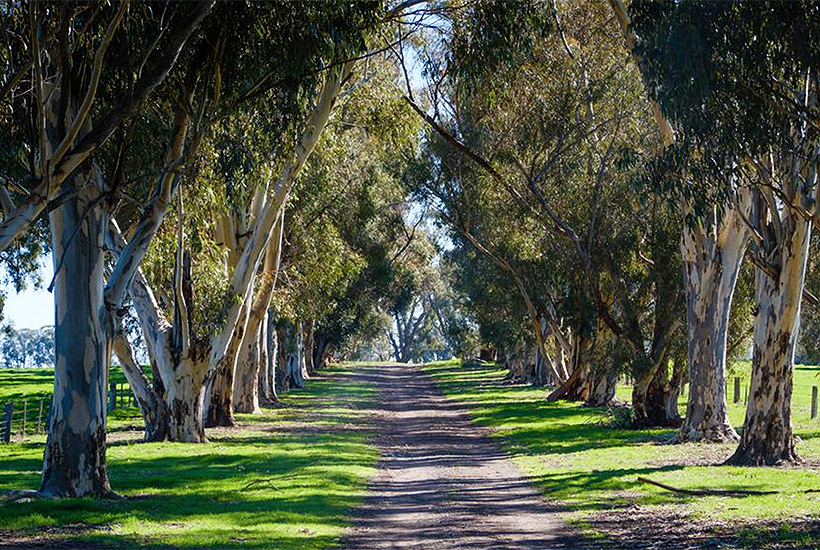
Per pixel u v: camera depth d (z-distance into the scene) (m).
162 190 18.97
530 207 35.31
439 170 44.25
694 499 19.12
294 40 18.30
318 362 107.75
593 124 36.16
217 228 35.75
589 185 36.88
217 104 19.22
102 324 18.44
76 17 17.08
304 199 39.94
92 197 18.12
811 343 41.03
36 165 19.52
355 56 22.84
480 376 99.00
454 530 16.28
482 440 35.97
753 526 15.75
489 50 21.66
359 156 46.25
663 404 38.69
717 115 16.36
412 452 31.39
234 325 32.22
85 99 15.47
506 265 49.47
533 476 24.27
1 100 15.82
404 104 33.34
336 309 70.00
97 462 18.55
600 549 14.22
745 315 37.41
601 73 34.03
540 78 34.19
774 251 24.59
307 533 15.50
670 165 18.19
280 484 21.58
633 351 37.53
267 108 20.78
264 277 42.69
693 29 15.73
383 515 18.08
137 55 17.55
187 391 32.25
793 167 22.27
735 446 30.23
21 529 15.19
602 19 33.81
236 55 18.67
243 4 17.80
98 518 16.16
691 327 31.95
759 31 15.64
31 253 39.06
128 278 18.70
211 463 25.78
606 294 44.25
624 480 22.28
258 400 53.72
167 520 16.45
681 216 30.83
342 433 37.78
